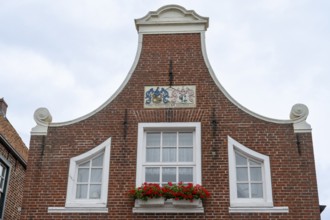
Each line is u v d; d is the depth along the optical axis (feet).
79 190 36.88
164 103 39.19
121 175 36.55
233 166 36.32
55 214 35.50
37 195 36.35
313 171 35.73
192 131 38.42
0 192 51.78
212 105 38.78
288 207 34.53
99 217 35.12
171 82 40.11
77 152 37.83
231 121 38.01
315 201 34.65
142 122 38.52
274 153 36.60
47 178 36.94
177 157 37.52
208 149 37.04
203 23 42.73
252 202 35.01
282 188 35.29
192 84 39.86
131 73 40.83
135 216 34.86
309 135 37.04
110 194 35.88
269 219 34.19
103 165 37.24
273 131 37.42
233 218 34.35
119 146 37.73
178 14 43.11
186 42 42.19
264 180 35.96
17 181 57.31
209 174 36.09
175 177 36.81
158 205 34.73
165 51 41.83
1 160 51.55
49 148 38.09
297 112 37.86
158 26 43.01
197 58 41.22
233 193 35.32
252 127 37.70
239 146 37.01
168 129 38.42
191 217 34.47
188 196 34.32
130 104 39.40
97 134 38.37
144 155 37.65
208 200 35.09
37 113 39.27
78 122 38.93
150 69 40.93
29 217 35.53
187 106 38.88
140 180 36.32
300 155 36.35
